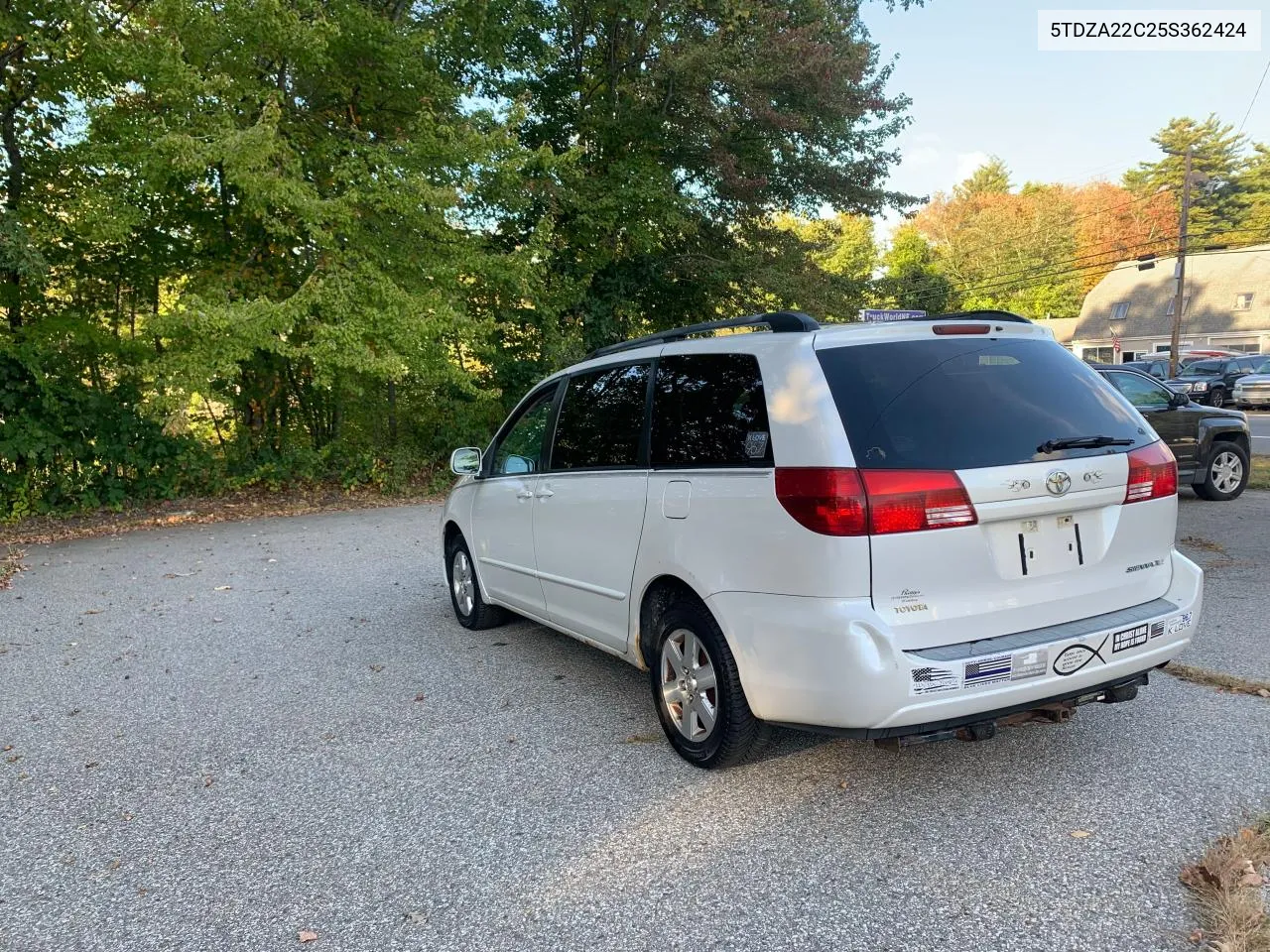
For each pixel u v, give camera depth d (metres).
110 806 3.41
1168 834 2.85
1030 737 3.71
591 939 2.44
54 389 11.34
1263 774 3.25
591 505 4.14
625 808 3.24
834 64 15.42
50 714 4.48
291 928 2.55
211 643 5.80
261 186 10.32
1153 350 51.03
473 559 5.70
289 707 4.50
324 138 12.18
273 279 12.75
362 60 12.63
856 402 2.94
